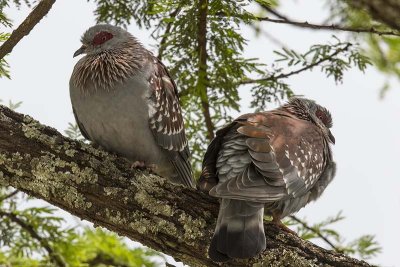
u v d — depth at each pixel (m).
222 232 8.53
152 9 11.16
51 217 11.23
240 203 8.78
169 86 10.95
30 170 8.85
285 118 10.45
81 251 11.56
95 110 10.30
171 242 8.80
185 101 12.09
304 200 10.34
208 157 9.77
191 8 10.63
